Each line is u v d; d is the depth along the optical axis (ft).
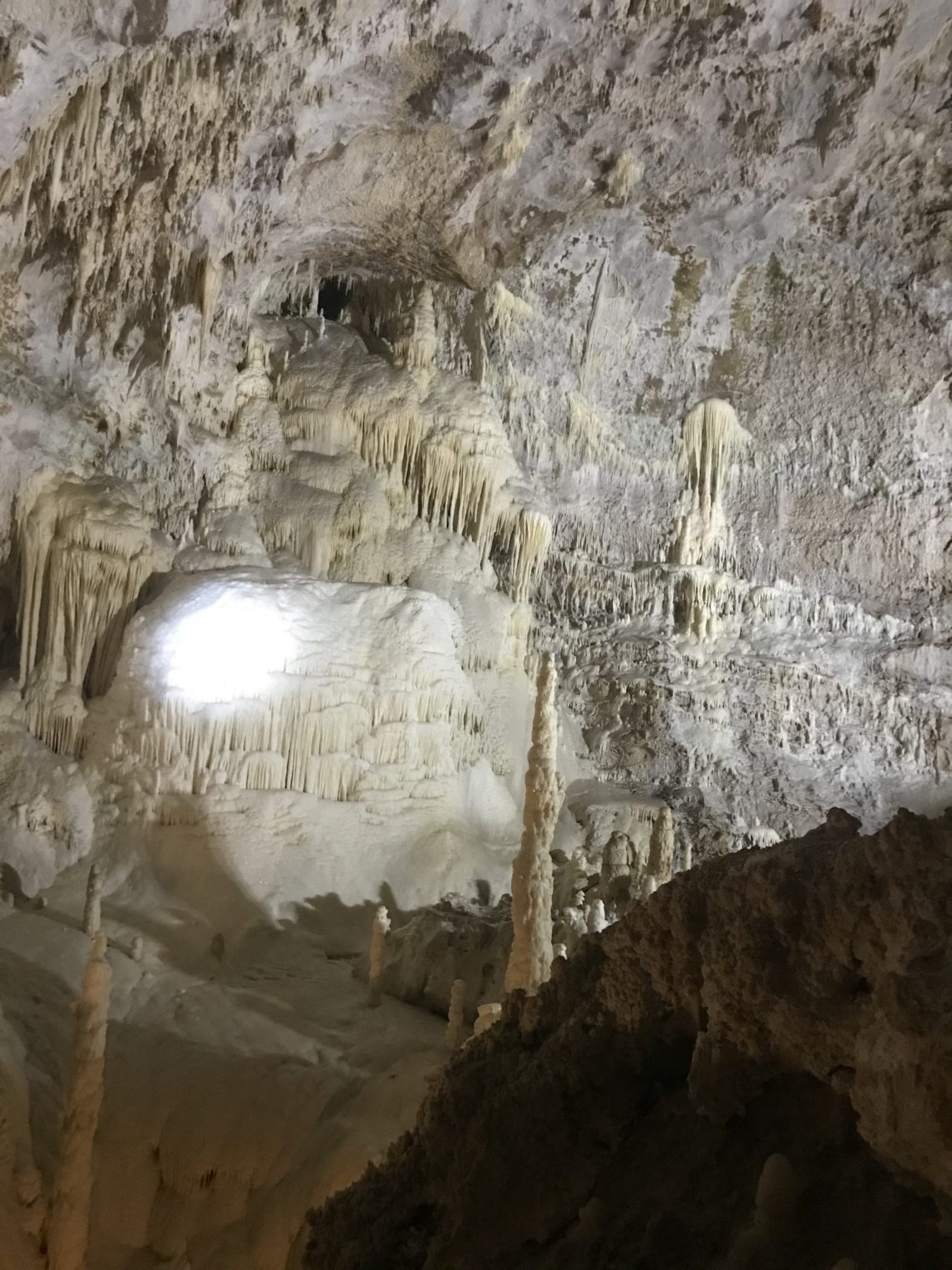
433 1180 7.82
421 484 45.29
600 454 47.88
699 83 30.96
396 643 38.17
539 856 18.42
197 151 31.50
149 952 29.09
